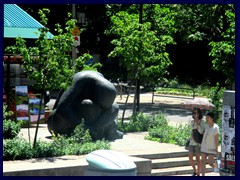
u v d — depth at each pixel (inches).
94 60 1841.8
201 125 631.8
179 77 1980.8
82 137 722.8
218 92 964.6
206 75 1943.9
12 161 612.7
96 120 770.8
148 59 940.6
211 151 613.0
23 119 851.4
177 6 1258.0
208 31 1374.3
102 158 446.6
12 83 1013.2
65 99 762.2
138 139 808.3
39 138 738.2
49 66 661.3
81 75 776.9
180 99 1510.8
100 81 776.3
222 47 891.4
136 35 930.1
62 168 575.8
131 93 1590.8
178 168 676.7
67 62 675.4
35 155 638.5
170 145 759.7
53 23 1692.9
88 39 1829.5
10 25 912.9
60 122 757.9
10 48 670.5
